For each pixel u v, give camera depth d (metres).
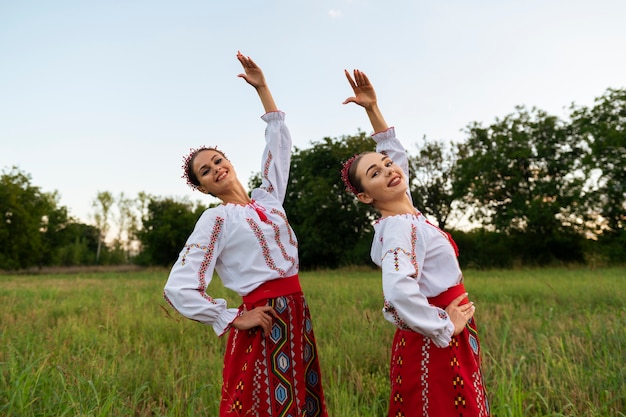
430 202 30.34
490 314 7.27
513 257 26.17
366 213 29.80
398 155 3.17
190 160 2.94
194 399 3.54
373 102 3.26
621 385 3.61
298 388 2.58
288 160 3.18
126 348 5.57
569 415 3.32
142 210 61.09
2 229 38.81
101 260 58.22
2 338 5.57
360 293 10.65
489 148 28.09
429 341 2.38
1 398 3.50
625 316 6.17
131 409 3.52
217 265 2.82
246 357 2.55
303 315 2.73
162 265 41.44
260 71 3.21
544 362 4.43
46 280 23.27
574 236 25.75
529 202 25.20
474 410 2.30
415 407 2.39
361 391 3.96
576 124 26.25
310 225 30.11
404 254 2.37
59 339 5.75
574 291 9.65
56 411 3.27
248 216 2.75
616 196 24.44
